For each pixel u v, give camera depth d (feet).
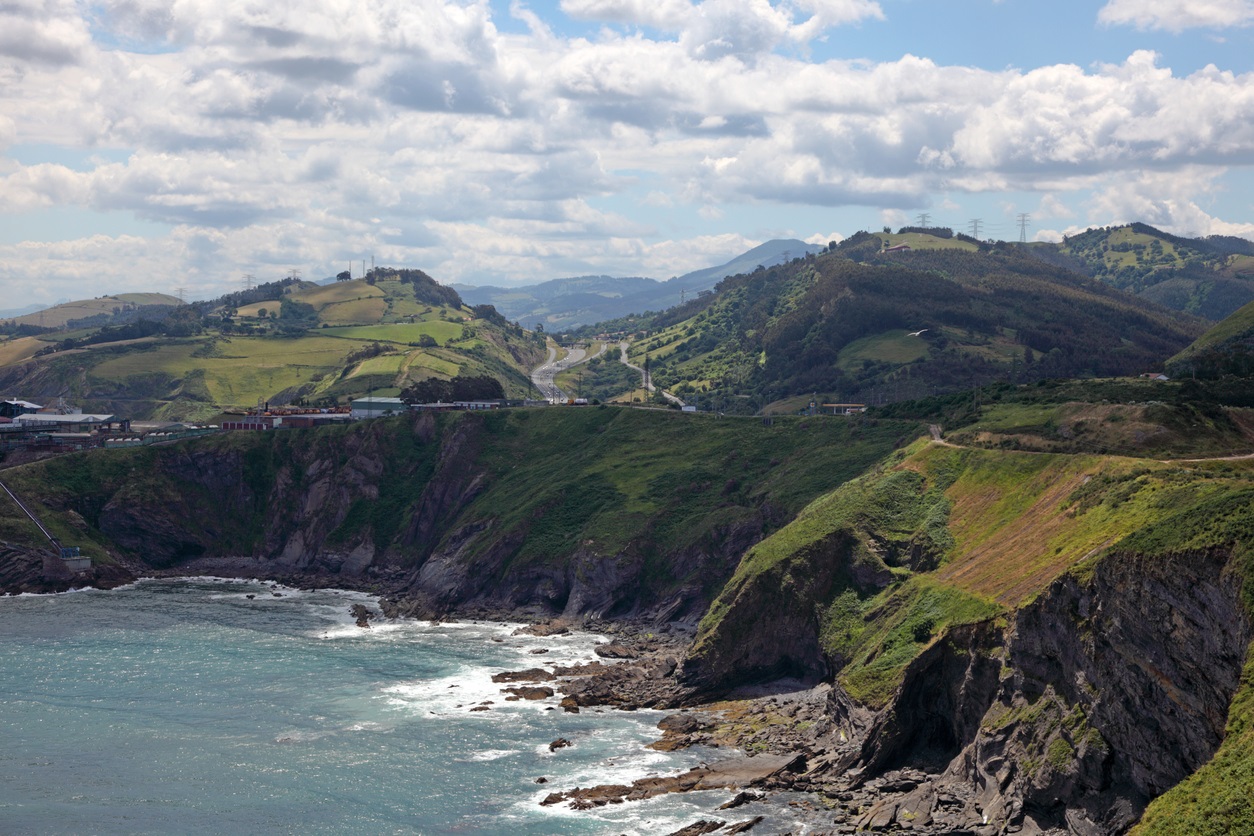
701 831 375.04
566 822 388.16
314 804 405.59
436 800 409.08
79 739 474.08
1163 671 323.57
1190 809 269.03
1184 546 324.39
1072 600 369.91
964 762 400.67
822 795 407.23
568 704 522.47
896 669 454.81
